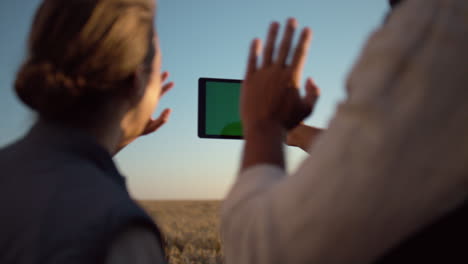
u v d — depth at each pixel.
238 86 1.74
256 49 0.94
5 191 0.87
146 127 1.59
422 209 0.62
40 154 0.93
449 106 0.62
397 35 0.67
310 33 0.92
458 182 0.61
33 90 0.93
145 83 1.09
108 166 1.02
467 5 0.67
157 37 1.17
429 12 0.67
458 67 0.63
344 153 0.65
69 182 0.86
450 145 0.61
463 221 0.64
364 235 0.63
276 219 0.70
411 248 0.67
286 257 0.68
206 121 1.70
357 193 0.62
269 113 0.91
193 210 56.62
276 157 0.87
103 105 1.01
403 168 0.62
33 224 0.80
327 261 0.65
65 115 0.99
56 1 0.97
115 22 0.96
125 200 0.87
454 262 0.65
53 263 0.76
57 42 0.92
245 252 0.73
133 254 0.82
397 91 0.65
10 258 0.79
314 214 0.65
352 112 0.67
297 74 0.93
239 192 0.82
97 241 0.77
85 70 0.92
